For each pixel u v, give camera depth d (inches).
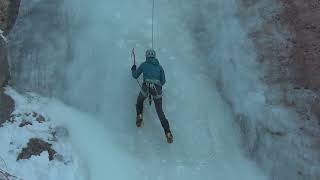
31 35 423.5
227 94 426.0
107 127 399.2
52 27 432.5
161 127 404.5
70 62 420.2
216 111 419.2
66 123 382.0
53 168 346.9
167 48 445.1
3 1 415.8
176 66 436.1
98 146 379.6
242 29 454.3
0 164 331.9
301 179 370.0
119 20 450.9
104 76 420.2
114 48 433.4
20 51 413.1
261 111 403.5
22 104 380.8
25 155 346.6
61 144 364.8
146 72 388.2
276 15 460.8
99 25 442.0
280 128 392.5
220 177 383.2
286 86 414.9
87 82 414.9
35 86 405.4
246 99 413.7
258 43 443.5
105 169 367.2
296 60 427.8
